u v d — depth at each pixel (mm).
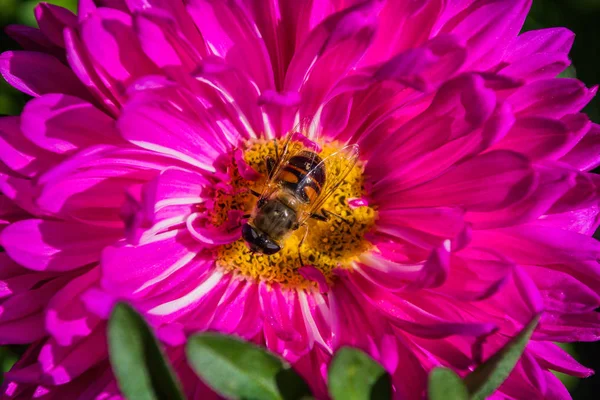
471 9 113
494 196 109
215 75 111
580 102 111
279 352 109
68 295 103
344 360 88
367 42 109
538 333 110
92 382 105
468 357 106
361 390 88
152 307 109
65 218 106
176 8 108
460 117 111
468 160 111
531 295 104
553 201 107
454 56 110
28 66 112
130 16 106
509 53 118
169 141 114
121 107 108
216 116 118
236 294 118
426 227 116
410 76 109
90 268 109
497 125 108
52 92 112
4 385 107
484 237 112
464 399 89
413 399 104
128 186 111
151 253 113
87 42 104
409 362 106
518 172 108
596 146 115
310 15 110
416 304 113
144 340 87
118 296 99
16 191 105
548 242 109
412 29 112
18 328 105
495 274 106
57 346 103
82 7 106
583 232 115
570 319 109
